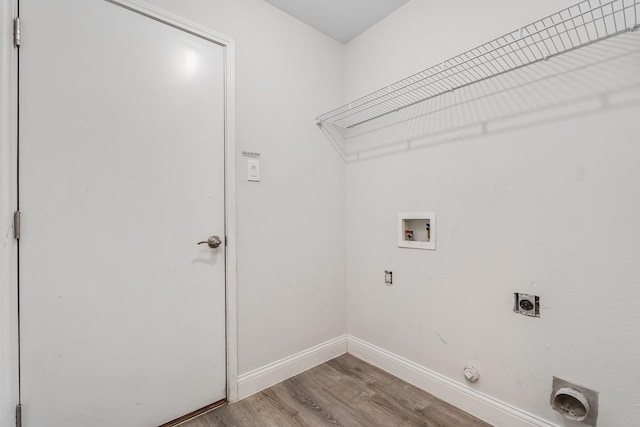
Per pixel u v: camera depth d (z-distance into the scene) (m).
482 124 1.41
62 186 1.13
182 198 1.42
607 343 1.08
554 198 1.20
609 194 1.07
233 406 1.52
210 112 1.50
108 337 1.23
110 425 1.23
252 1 1.67
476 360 1.44
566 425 1.17
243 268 1.61
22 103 1.05
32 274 1.07
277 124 1.77
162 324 1.36
